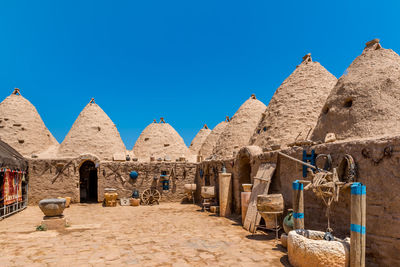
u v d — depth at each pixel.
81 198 20.17
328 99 9.96
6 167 12.95
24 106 21.97
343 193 6.79
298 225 6.83
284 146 12.12
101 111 23.03
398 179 5.46
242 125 19.03
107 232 9.78
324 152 7.47
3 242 8.42
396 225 5.42
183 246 7.88
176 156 23.83
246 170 12.79
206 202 15.46
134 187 18.81
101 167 18.69
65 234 9.48
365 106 8.49
